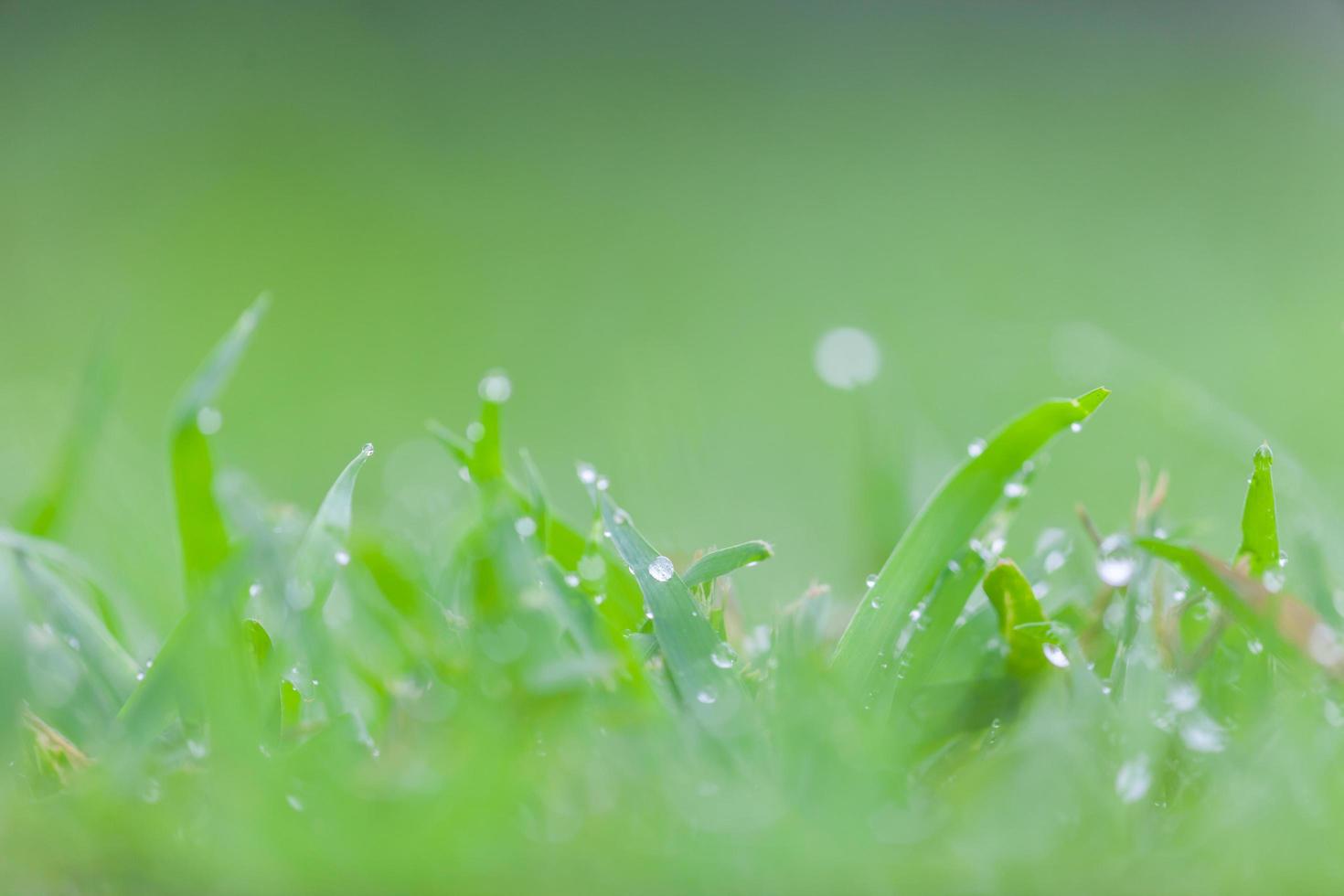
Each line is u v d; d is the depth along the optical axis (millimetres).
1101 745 515
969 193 2123
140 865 498
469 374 1338
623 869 497
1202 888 497
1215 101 2373
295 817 500
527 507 556
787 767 510
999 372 1169
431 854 497
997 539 555
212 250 1858
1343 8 2250
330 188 2109
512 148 2373
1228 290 1517
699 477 669
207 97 2332
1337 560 578
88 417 601
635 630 546
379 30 2613
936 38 2758
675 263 1851
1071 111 2449
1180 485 789
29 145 2152
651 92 2604
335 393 1264
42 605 543
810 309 1588
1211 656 535
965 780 509
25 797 513
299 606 531
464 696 523
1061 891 497
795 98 2611
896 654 534
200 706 521
